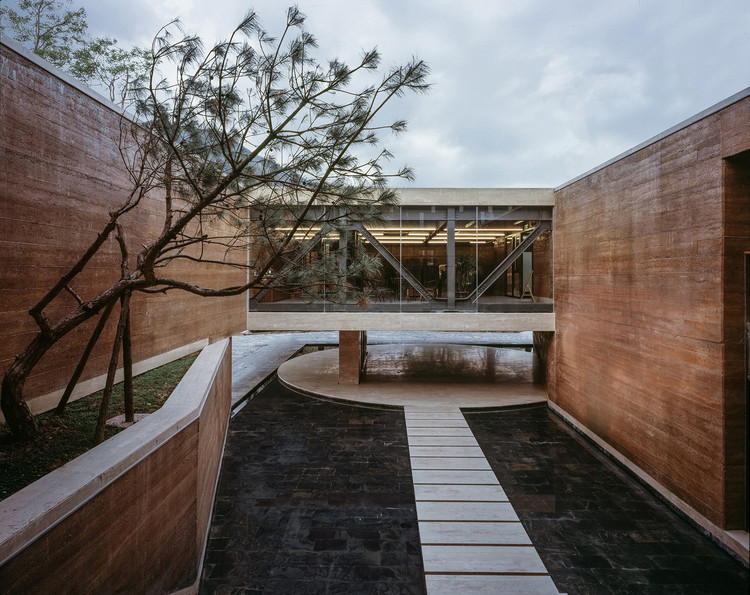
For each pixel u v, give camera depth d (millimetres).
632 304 8266
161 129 4984
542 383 14734
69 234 6730
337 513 6863
